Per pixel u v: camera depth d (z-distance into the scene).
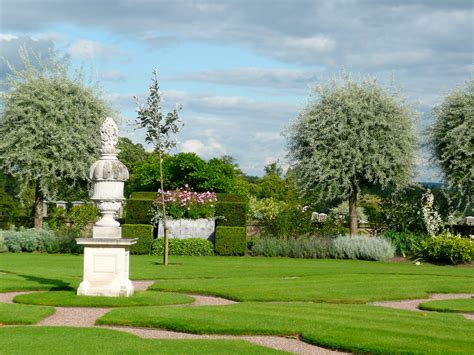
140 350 9.00
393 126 27.83
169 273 18.80
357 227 30.33
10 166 29.56
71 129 29.34
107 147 13.48
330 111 27.95
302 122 28.61
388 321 11.26
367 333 10.18
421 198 29.03
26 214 36.94
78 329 10.34
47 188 29.23
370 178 27.48
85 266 13.46
